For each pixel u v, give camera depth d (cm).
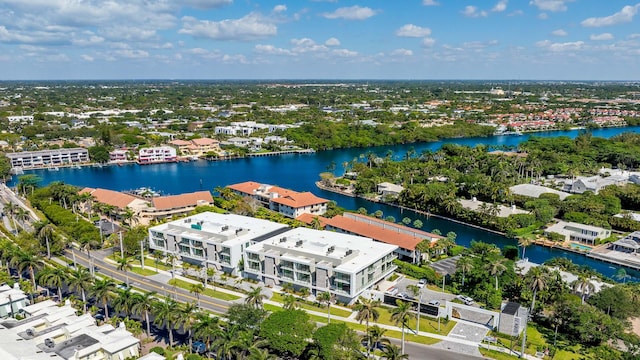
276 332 10325
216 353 10225
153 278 15262
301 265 13800
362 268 13250
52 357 9669
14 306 12606
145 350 10938
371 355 10744
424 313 12850
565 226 19975
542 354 10906
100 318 12469
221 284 14738
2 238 17312
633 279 16350
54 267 15988
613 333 11150
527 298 13300
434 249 16738
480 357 10856
